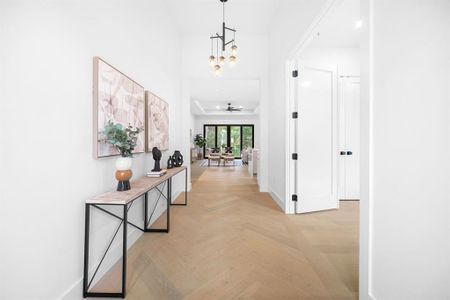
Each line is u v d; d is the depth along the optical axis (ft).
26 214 3.69
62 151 4.36
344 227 8.91
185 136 15.05
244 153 34.78
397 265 3.75
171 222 9.44
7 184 3.43
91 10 5.22
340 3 6.32
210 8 12.01
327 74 11.12
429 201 3.26
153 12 9.38
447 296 3.10
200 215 10.34
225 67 14.92
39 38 3.86
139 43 7.97
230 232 8.39
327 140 11.09
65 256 4.45
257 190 15.70
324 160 11.05
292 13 9.64
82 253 4.95
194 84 23.52
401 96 3.64
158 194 10.03
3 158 3.38
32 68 3.75
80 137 4.86
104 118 5.58
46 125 4.00
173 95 12.85
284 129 10.94
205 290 5.11
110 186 6.05
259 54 14.89
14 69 3.50
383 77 4.00
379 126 4.11
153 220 9.38
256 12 12.47
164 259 6.47
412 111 3.47
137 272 5.82
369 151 4.30
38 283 3.90
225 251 6.93
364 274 4.48
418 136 3.38
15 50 3.51
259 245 7.34
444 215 3.10
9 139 3.45
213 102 33.76
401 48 3.63
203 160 40.98
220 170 27.32
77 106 4.76
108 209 5.99
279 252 6.88
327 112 11.08
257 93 27.50
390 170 3.87
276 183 12.59
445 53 3.08
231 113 42.70
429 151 3.25
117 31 6.42
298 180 10.55
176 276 5.65
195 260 6.41
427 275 3.31
